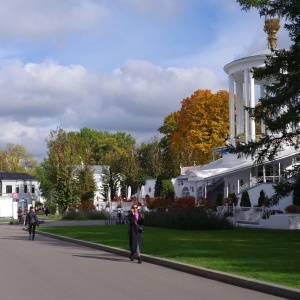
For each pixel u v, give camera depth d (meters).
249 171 51.19
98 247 22.00
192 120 72.31
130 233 16.98
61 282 12.56
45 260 17.50
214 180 58.25
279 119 26.83
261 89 54.81
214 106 71.19
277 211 35.38
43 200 99.88
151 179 74.94
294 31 27.25
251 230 31.05
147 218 37.47
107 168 83.44
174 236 26.50
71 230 33.66
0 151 109.50
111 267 15.52
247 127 52.69
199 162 72.12
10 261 17.16
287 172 28.39
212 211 36.50
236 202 44.00
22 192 95.69
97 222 47.97
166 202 41.88
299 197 39.09
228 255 16.88
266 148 29.23
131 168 77.69
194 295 10.83
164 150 85.88
